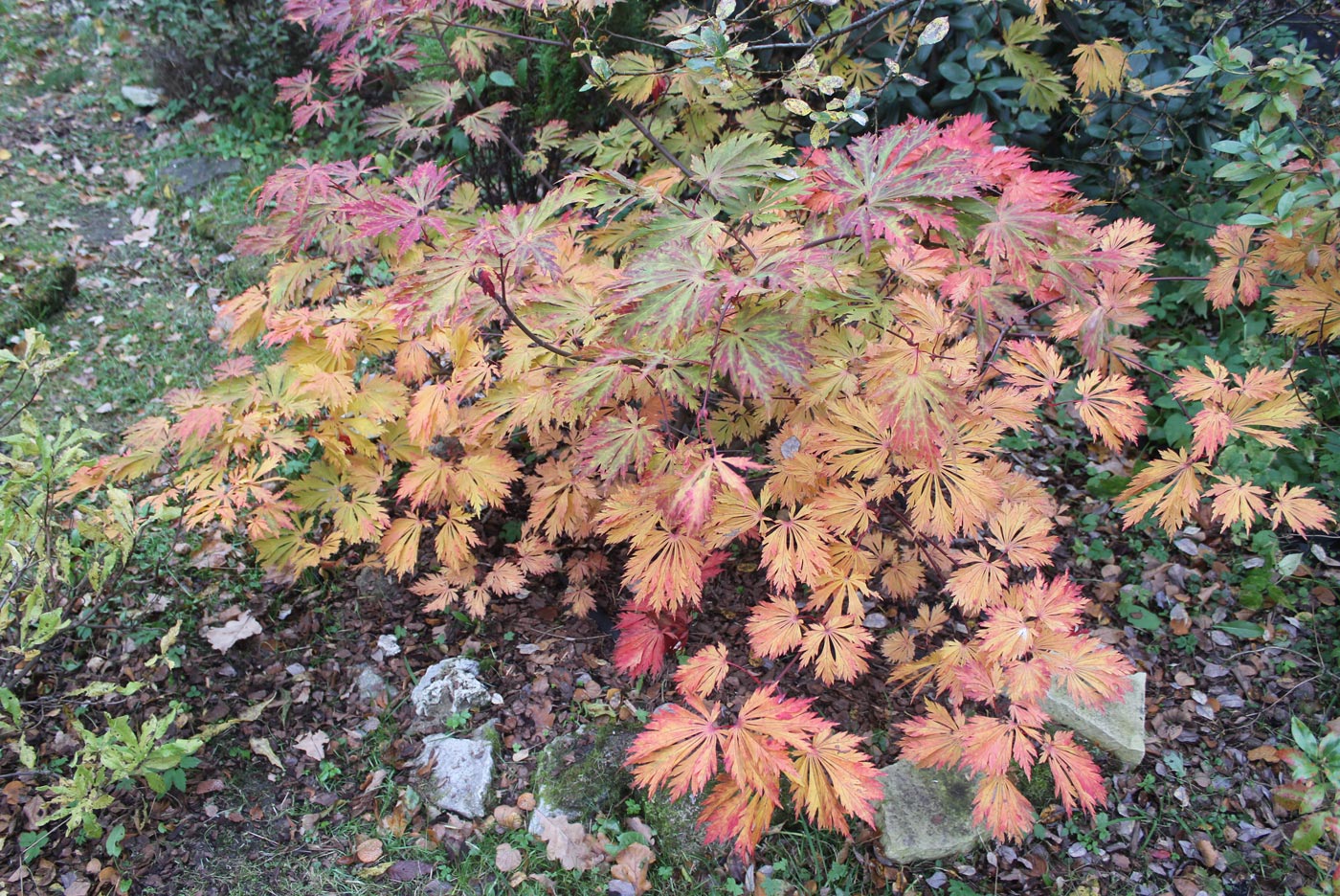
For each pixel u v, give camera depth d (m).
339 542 3.21
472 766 2.88
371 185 3.17
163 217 5.48
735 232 2.50
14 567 2.67
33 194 5.53
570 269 2.86
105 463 2.98
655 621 2.78
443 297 2.19
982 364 2.62
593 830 2.76
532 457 3.73
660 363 2.22
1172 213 4.25
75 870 2.61
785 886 2.63
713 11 3.83
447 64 3.85
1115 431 2.76
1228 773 2.95
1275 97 2.85
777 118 3.63
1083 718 2.96
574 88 4.20
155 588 3.39
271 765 2.93
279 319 3.06
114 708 2.98
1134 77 4.30
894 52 4.27
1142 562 3.60
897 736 3.02
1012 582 3.49
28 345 2.77
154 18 6.46
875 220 1.96
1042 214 2.02
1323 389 3.41
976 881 2.68
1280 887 2.66
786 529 2.44
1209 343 4.05
